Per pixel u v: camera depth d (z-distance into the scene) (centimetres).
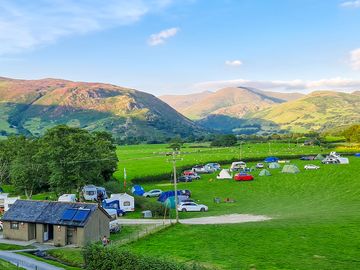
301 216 8588
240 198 11500
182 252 6319
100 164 11494
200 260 5862
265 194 11856
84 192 11338
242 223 8181
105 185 12681
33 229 8006
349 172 14150
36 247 7462
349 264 5466
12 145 14500
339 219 8019
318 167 15362
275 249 6288
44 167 11581
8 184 14550
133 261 5138
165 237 7331
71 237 7600
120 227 8325
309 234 7025
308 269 5334
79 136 11269
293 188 12425
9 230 8156
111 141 15550
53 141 10894
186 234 7444
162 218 9388
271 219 8475
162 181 15425
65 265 6178
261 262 5688
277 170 15888
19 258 6581
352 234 6900
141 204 10706
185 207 10081
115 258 5356
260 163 17338
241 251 6266
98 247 5694
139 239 7250
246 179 14062
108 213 8169
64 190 10744
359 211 8862
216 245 6644
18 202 8494
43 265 6097
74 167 10581
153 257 5103
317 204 10106
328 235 6912
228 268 5462
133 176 15512
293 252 6097
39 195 12425
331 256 5838
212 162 19038
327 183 12769
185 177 14775
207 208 10081
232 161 19325
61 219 7694
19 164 11800
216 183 14000
